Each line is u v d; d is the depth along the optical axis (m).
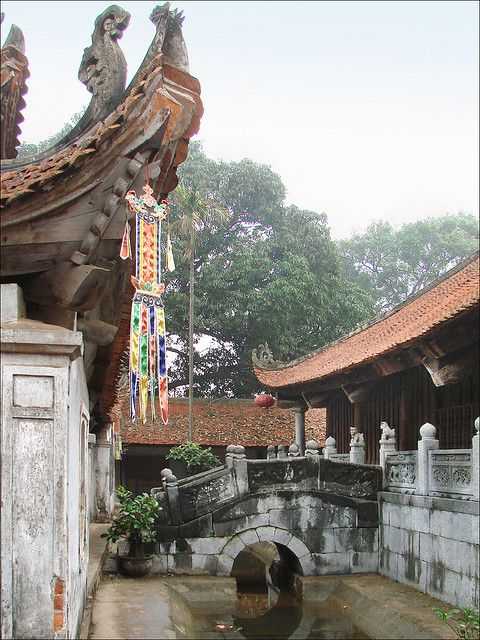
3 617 5.53
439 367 12.35
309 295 33.75
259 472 14.87
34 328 5.87
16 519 5.65
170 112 6.11
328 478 14.97
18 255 6.18
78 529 7.42
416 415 15.49
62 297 6.38
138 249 6.41
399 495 13.77
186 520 14.58
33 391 5.79
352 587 13.39
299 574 14.91
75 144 6.43
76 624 7.04
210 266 33.53
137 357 6.43
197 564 14.48
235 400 30.55
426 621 10.29
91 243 6.19
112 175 6.17
